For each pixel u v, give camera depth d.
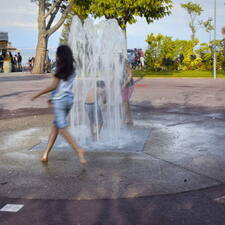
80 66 8.02
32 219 3.77
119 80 8.30
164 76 27.34
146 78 26.20
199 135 7.52
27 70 42.03
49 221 3.72
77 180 4.89
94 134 7.18
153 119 9.48
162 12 20.50
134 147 6.50
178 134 7.61
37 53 33.19
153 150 6.35
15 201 4.22
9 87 19.80
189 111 10.90
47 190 4.55
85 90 8.14
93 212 3.91
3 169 5.39
